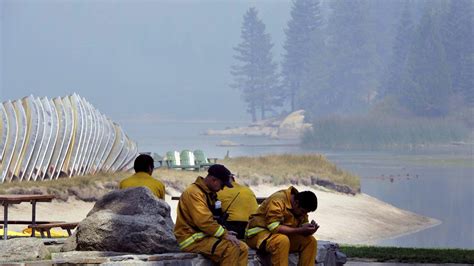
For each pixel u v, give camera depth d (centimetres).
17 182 6228
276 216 2125
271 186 8500
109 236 2106
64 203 5806
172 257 2008
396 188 13462
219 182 2042
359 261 3219
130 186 2377
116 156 7844
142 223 2105
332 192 8906
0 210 5166
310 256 2197
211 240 2023
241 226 2234
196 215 2012
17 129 6569
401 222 8131
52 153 6981
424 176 17238
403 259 3300
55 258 2066
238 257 2033
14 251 2067
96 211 2172
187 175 7794
